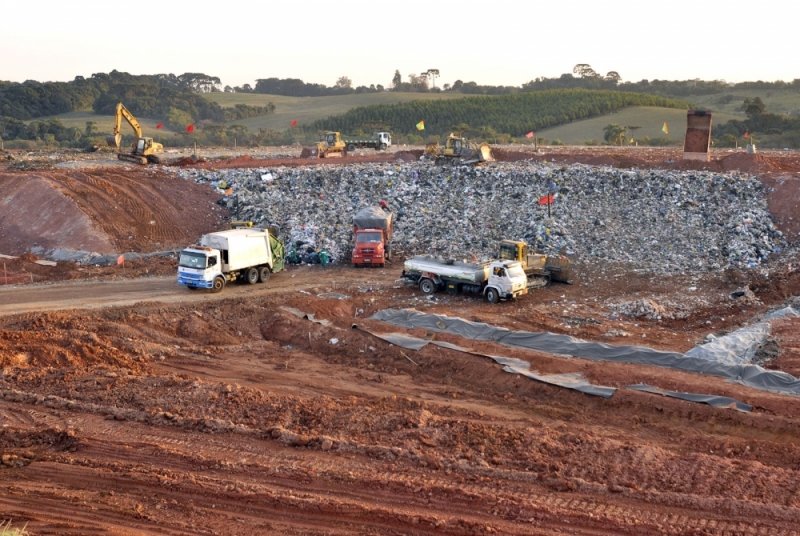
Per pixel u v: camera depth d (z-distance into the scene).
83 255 41.41
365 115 140.25
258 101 188.88
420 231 45.72
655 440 21.05
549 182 50.31
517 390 24.98
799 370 24.98
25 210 46.69
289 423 20.88
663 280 37.31
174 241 45.28
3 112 143.62
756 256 40.25
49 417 21.11
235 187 51.69
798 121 108.38
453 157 60.06
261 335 30.95
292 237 43.94
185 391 22.97
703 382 23.97
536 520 15.83
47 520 15.81
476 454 18.97
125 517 16.00
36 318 30.00
